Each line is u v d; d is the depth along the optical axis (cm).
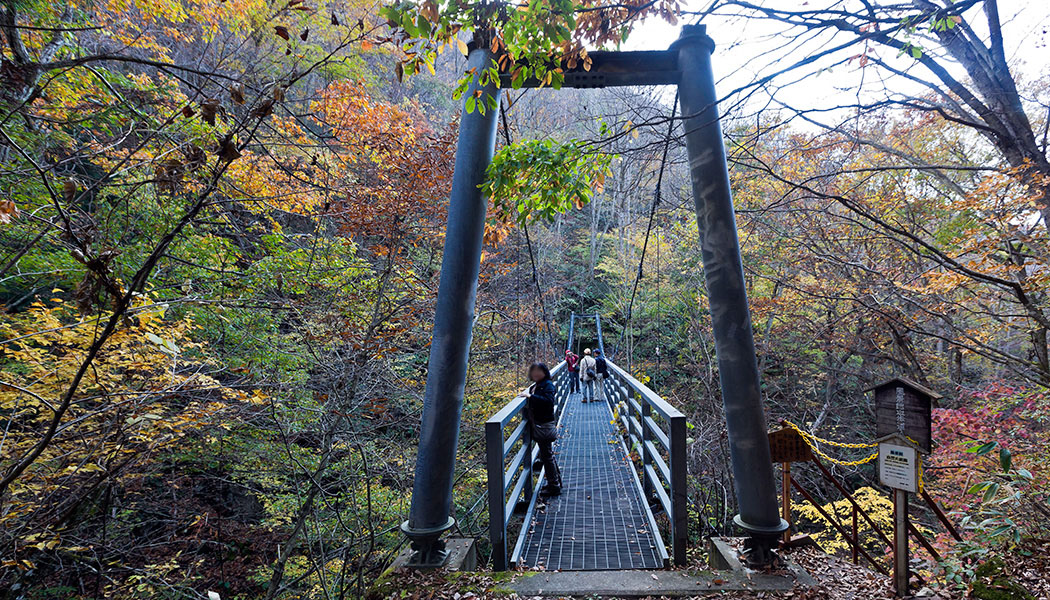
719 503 998
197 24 650
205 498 716
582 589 259
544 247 2238
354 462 609
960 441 607
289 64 713
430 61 219
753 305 1000
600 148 298
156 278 496
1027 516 414
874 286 786
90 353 221
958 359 880
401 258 695
